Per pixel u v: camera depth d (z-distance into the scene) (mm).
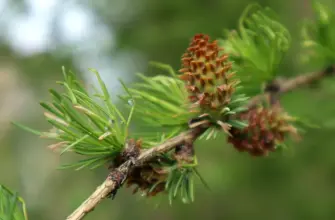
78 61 897
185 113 261
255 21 276
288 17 693
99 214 840
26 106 1085
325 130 614
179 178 250
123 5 866
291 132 275
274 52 284
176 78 274
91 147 242
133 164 244
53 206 959
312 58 330
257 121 269
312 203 720
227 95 255
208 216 807
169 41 788
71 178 959
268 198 743
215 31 736
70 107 239
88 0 892
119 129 243
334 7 360
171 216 842
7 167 1070
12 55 1020
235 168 723
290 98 425
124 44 855
